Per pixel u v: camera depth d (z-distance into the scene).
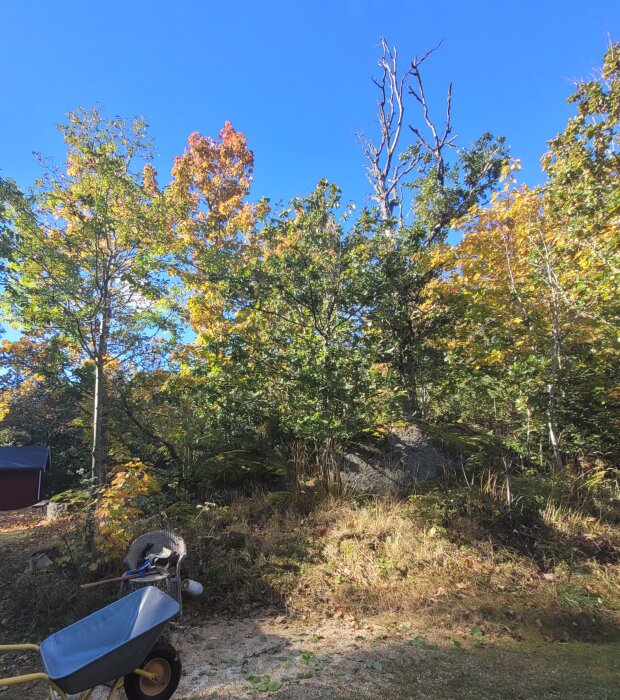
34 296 6.18
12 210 6.12
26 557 6.43
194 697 3.57
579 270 8.34
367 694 3.55
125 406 7.82
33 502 16.97
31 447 17.95
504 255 9.96
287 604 5.41
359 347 8.93
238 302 8.70
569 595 5.29
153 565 5.15
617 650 4.33
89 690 2.93
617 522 6.90
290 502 7.61
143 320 6.95
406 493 7.63
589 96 6.84
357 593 5.55
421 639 4.57
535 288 8.99
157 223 6.84
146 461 9.15
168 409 9.05
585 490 7.45
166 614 2.98
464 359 9.25
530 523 6.73
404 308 9.59
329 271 8.73
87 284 6.62
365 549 6.29
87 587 4.98
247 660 4.18
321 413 7.69
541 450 8.32
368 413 8.03
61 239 6.50
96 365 6.63
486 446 8.93
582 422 8.27
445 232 11.13
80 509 6.24
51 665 2.72
